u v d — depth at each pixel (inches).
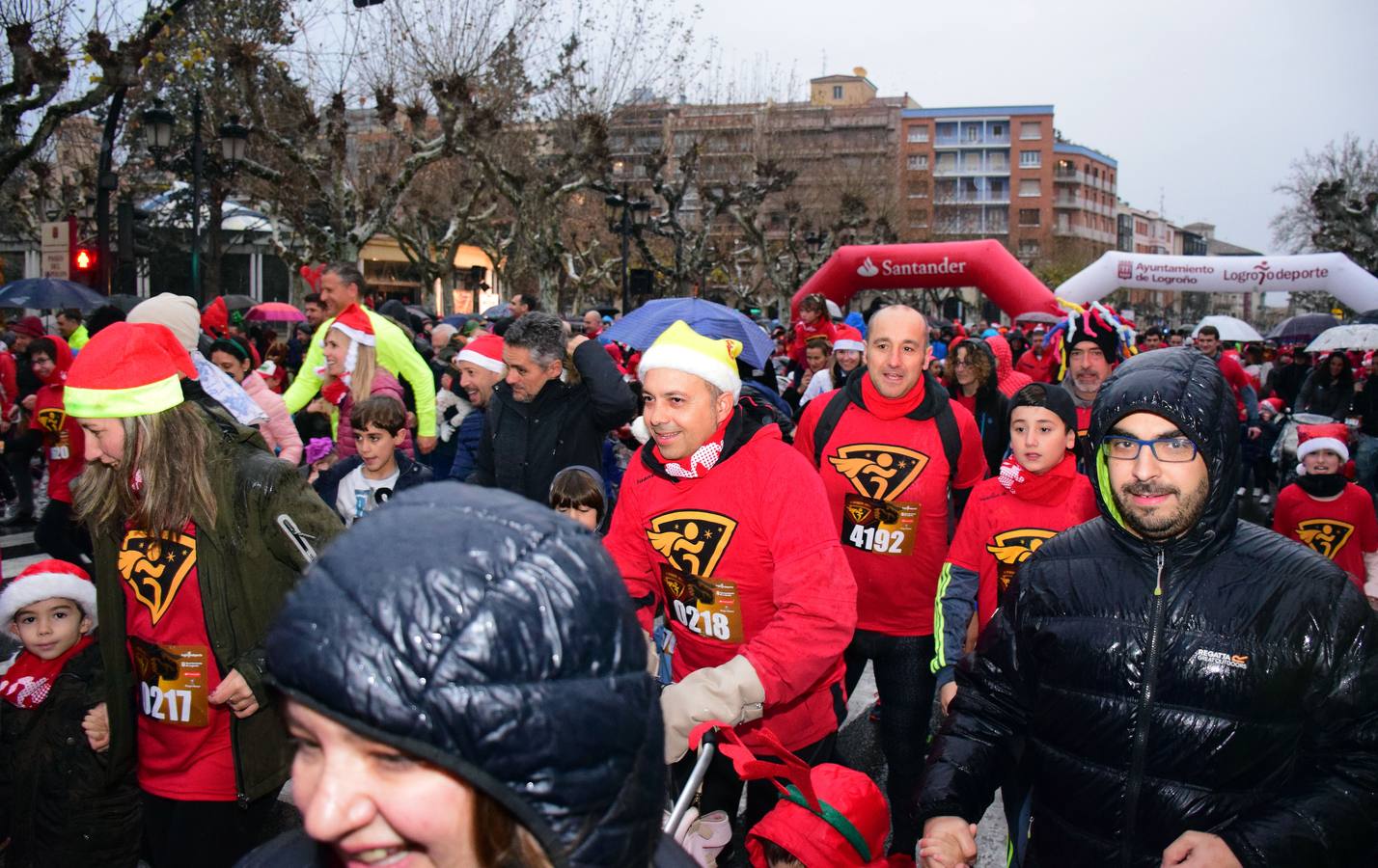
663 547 115.9
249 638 105.7
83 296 514.3
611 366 183.6
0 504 391.5
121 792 125.0
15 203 1139.3
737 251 1715.1
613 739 33.9
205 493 103.6
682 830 112.4
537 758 32.0
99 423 102.9
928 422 157.5
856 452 158.4
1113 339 212.1
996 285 727.7
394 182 856.3
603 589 35.1
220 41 774.5
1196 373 77.4
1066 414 138.8
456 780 33.0
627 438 291.3
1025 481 140.1
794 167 1572.3
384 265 1873.8
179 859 108.6
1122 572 79.8
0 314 778.2
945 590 143.7
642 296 956.6
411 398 257.0
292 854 48.2
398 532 33.7
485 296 2038.6
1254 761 74.6
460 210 1170.6
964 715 89.1
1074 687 79.7
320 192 834.8
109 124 536.4
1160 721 76.2
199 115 625.0
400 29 887.1
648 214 1088.8
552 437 184.4
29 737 126.0
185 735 106.6
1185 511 76.2
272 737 108.3
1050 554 85.4
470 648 31.4
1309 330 884.0
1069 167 4249.5
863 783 107.8
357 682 30.8
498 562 33.2
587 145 977.5
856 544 156.6
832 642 100.7
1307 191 1930.4
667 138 1539.1
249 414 115.6
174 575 104.9
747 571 111.9
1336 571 75.9
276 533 105.5
